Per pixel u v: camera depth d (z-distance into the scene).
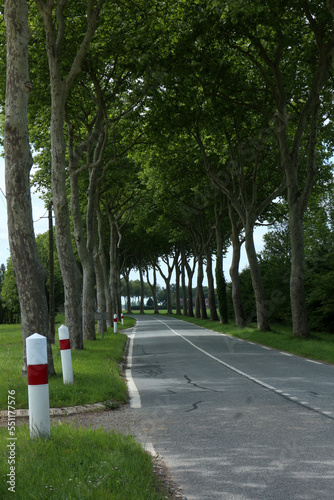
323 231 41.12
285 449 5.45
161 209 43.56
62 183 17.19
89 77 22.06
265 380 10.98
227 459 5.15
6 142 10.53
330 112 24.59
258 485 4.35
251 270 27.52
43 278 10.72
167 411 7.91
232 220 33.44
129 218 46.62
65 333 10.12
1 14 18.89
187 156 30.19
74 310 18.17
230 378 11.52
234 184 29.33
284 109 22.62
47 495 3.74
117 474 4.26
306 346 17.98
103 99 22.41
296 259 22.50
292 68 23.47
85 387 9.44
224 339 25.66
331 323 27.11
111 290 42.81
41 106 22.22
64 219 17.38
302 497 4.04
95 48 20.16
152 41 20.20
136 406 8.51
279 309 32.59
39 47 20.45
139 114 23.08
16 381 9.99
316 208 42.91
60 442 5.26
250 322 41.16
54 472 4.28
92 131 23.67
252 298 41.09
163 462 5.14
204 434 6.27
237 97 23.66
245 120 24.27
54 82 16.48
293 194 22.77
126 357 17.97
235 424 6.77
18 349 20.02
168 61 21.33
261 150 28.02
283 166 23.47
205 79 22.55
